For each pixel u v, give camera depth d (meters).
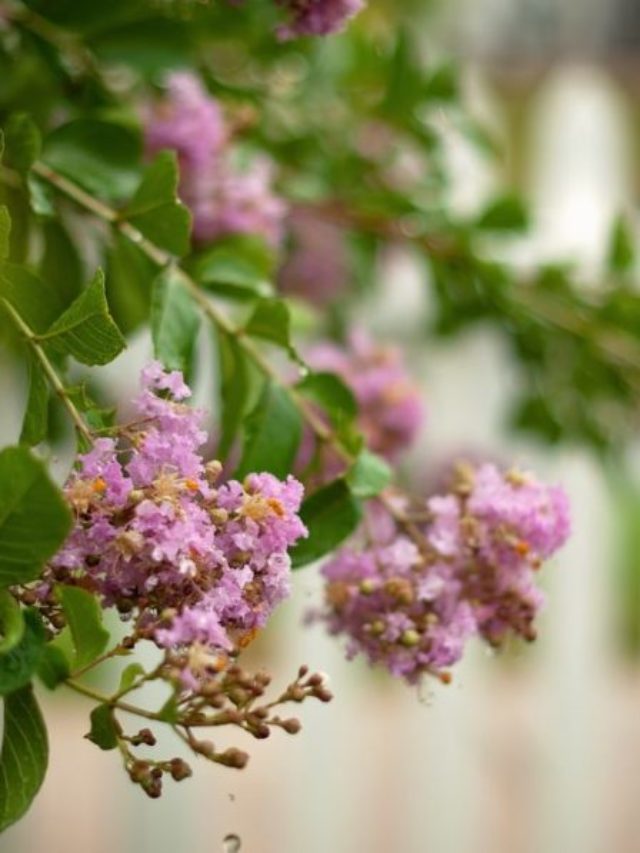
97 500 0.88
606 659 2.18
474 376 2.10
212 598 0.88
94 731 0.90
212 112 1.21
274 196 1.41
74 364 1.27
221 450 1.11
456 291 1.52
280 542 0.90
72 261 1.16
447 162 1.52
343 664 2.08
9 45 1.20
